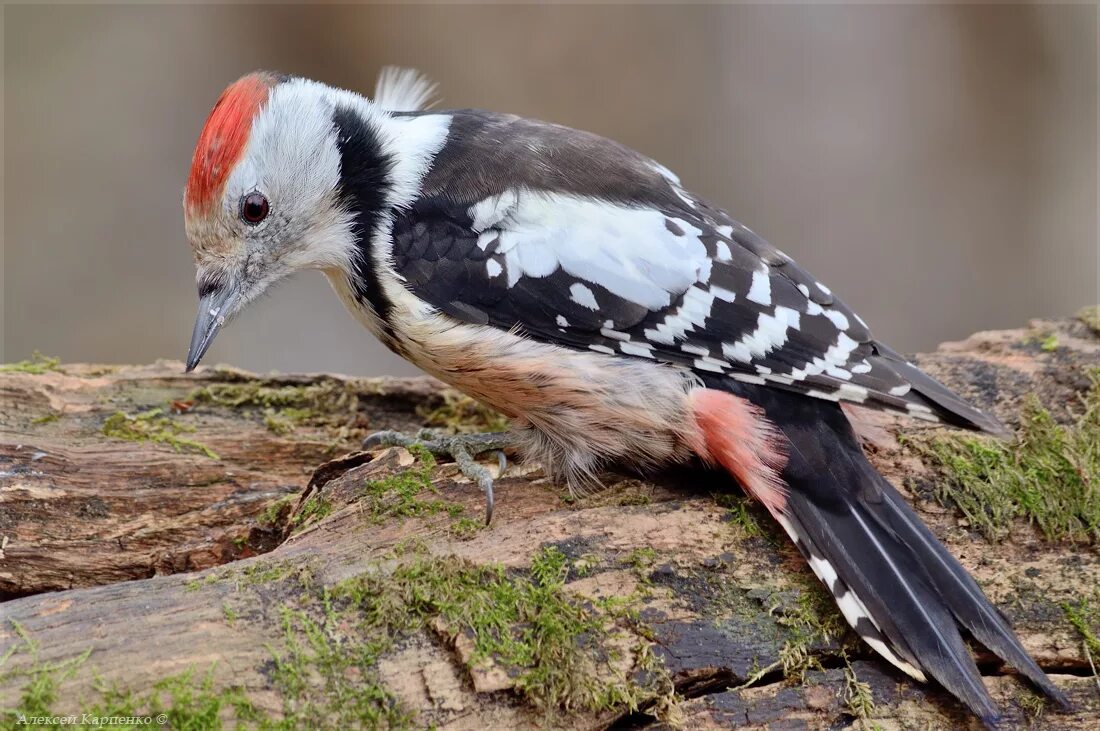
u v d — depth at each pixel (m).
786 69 18.78
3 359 16.88
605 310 7.61
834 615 6.89
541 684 6.36
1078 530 7.62
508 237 7.79
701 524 7.32
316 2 18.78
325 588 6.64
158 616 6.36
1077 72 18.42
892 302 18.03
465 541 7.14
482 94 18.61
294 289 17.80
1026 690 6.68
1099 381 8.90
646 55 18.62
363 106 8.56
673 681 6.55
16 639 6.14
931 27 18.72
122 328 17.17
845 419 7.47
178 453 8.95
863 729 6.52
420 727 6.21
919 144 18.55
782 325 7.47
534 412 7.90
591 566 6.93
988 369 9.18
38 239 17.59
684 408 7.51
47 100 18.30
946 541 7.61
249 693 6.11
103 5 18.67
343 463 8.16
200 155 8.29
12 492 8.32
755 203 18.34
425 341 7.91
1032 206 18.34
